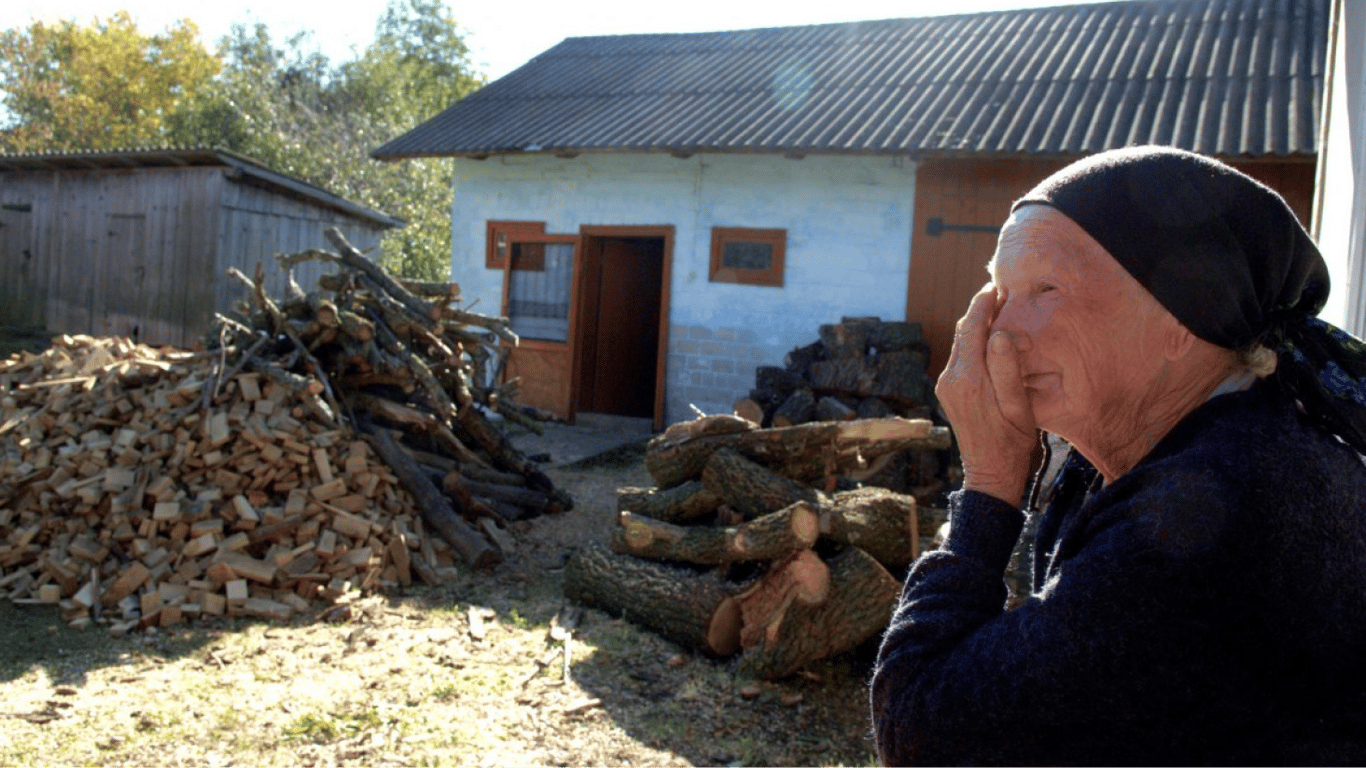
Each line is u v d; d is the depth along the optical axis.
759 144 9.77
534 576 5.77
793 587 4.18
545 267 11.98
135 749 3.53
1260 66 9.47
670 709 4.01
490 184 12.18
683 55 13.94
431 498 6.04
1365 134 3.50
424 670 4.33
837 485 5.63
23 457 5.58
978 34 12.12
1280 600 0.82
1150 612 0.82
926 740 0.92
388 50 30.31
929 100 10.34
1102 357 0.96
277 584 5.08
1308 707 0.83
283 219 14.00
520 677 4.28
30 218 14.85
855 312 10.25
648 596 4.80
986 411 1.04
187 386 5.77
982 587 0.99
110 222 13.94
